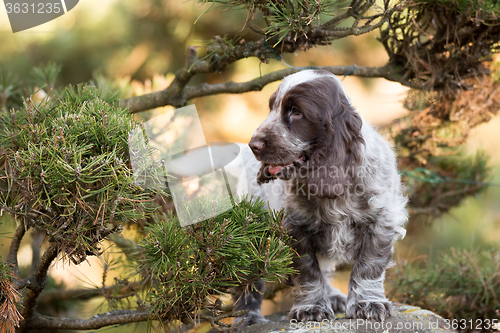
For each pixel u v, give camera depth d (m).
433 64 3.53
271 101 2.72
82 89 2.57
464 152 5.11
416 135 4.38
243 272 2.22
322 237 2.84
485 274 3.92
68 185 1.98
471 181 4.61
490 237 7.62
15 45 6.54
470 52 3.45
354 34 2.75
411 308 2.87
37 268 2.42
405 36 3.46
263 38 2.91
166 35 6.90
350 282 2.76
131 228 3.41
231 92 3.69
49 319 2.68
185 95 3.69
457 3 3.12
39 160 1.96
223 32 6.18
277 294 4.18
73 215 2.04
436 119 4.20
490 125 8.30
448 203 4.80
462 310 3.82
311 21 2.52
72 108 2.30
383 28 3.69
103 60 6.77
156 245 2.15
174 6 6.67
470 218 7.82
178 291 2.20
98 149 2.11
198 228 2.22
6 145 2.24
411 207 4.66
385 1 2.76
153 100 3.67
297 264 2.80
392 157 2.89
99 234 2.07
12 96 3.99
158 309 2.25
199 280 2.19
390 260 2.79
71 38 6.64
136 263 3.03
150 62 6.86
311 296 2.81
